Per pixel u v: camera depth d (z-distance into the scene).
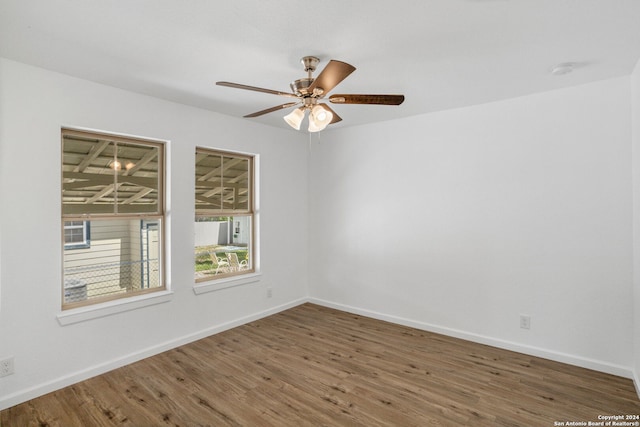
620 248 2.73
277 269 4.43
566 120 2.94
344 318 4.20
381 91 3.02
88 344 2.75
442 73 2.62
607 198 2.78
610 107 2.75
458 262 3.55
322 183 4.69
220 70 2.57
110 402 2.40
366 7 1.75
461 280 3.54
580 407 2.33
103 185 2.98
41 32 2.00
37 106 2.49
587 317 2.88
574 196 2.92
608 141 2.76
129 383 2.66
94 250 2.95
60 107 2.61
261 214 4.21
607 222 2.78
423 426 2.14
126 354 2.98
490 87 2.93
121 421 2.20
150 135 3.14
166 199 3.34
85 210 2.87
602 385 2.60
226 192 3.95
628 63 2.45
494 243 3.33
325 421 2.20
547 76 2.69
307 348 3.31
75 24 1.92
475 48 2.21
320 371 2.85
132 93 3.02
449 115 3.58
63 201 2.77
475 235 3.44
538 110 3.07
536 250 3.11
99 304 2.87
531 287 3.14
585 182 2.87
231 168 4.00
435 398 2.45
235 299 3.92
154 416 2.24
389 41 2.12
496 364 2.96
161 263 3.36
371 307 4.24
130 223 3.16
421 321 3.83
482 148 3.38
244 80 2.77
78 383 2.65
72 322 2.65
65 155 2.77
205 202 3.75
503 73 2.63
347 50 2.24
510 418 2.22
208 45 2.17
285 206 4.52
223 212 3.90
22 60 2.38
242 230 4.14
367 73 2.62
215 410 2.31
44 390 2.50
